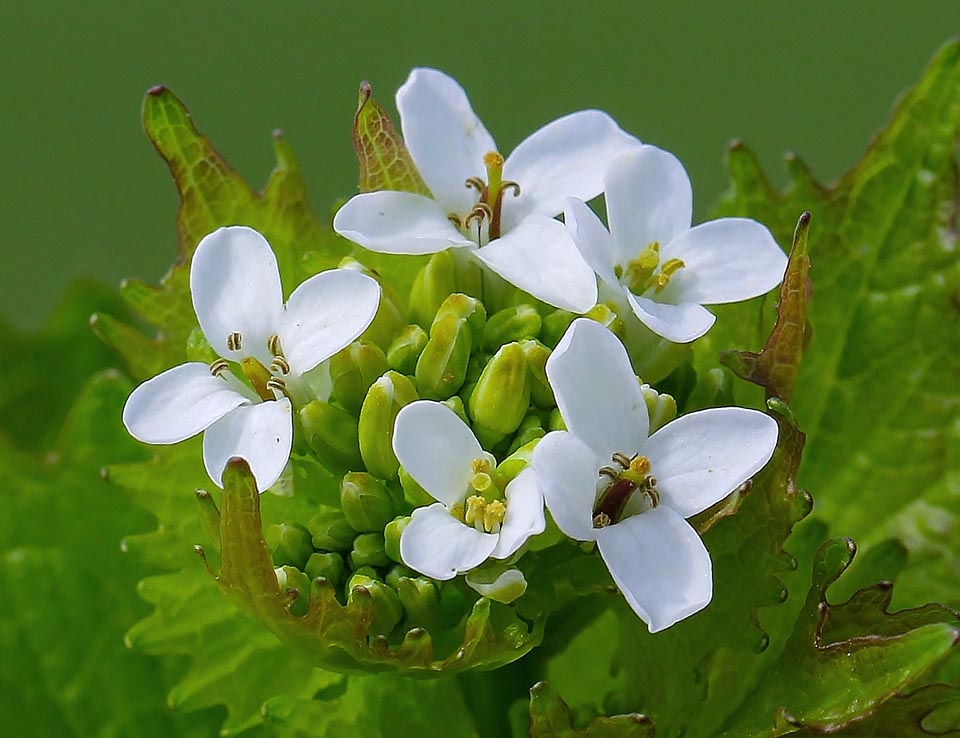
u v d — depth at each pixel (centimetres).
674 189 12
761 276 12
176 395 12
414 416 12
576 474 12
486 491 12
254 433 12
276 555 12
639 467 12
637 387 12
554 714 12
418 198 12
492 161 12
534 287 12
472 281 12
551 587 12
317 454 12
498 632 12
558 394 12
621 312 12
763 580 12
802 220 12
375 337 12
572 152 12
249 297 12
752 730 12
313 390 12
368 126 12
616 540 12
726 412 12
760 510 12
